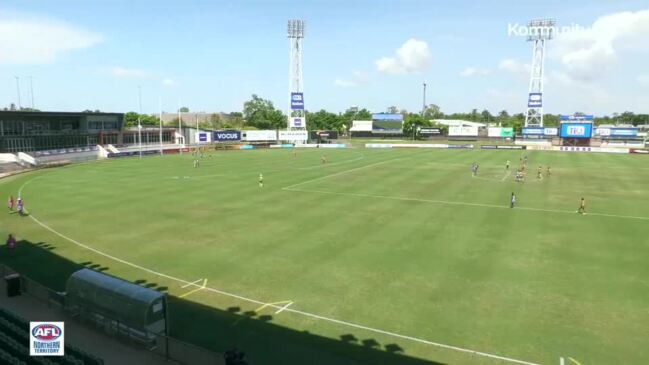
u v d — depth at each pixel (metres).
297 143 146.75
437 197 50.06
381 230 35.72
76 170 77.94
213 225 37.50
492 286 24.30
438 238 33.41
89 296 19.84
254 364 17.05
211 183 60.97
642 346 18.17
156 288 24.41
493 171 74.06
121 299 18.66
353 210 43.19
